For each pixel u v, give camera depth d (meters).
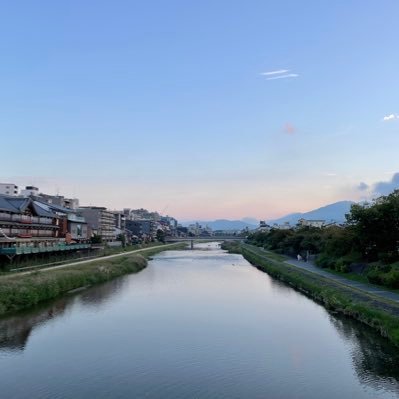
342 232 78.00
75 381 27.14
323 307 49.62
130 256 110.25
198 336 37.12
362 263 68.06
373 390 25.81
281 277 76.38
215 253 165.25
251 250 159.12
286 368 29.39
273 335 37.50
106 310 47.69
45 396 24.91
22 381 27.17
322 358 31.31
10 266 66.00
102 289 62.94
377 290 50.81
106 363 30.36
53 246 84.94
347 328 39.22
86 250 109.69
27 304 48.91
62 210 119.00
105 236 175.62
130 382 27.00
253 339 36.28
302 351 32.97
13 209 80.75
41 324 41.19
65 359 31.17
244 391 25.67
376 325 38.09
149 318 43.81
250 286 67.56
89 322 42.06
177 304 51.44
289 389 25.94
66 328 39.75
